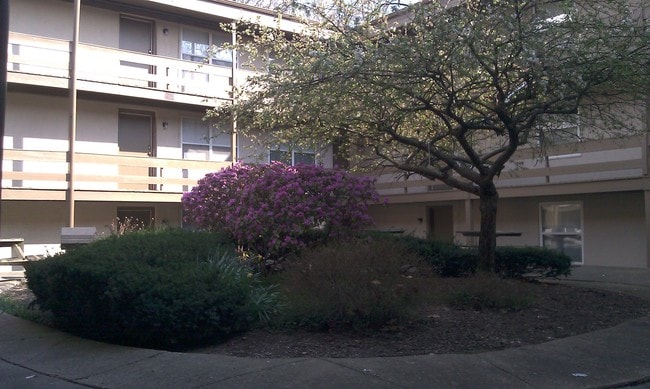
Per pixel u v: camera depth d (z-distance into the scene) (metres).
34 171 16.53
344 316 8.16
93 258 8.34
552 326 8.70
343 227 11.30
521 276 12.35
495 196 11.26
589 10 10.93
